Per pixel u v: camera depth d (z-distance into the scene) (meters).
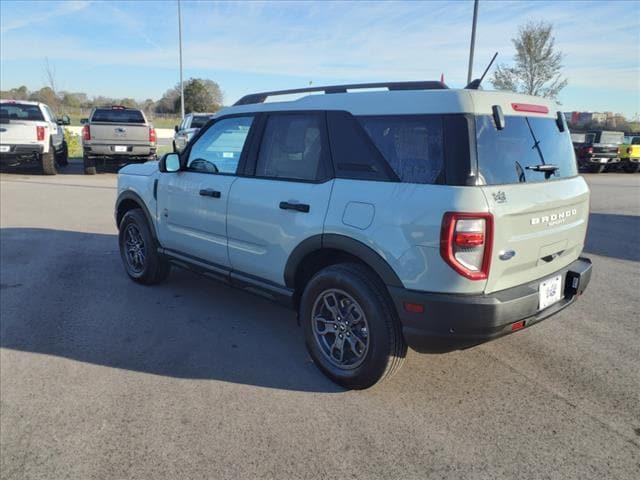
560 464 2.76
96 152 15.55
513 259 3.06
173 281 5.81
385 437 2.98
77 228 8.50
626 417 3.21
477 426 3.10
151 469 2.70
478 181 2.92
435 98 3.10
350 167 3.40
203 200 4.51
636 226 9.85
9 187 13.17
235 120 4.36
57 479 2.63
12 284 5.59
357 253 3.26
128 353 4.02
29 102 15.84
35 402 3.32
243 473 2.68
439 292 2.95
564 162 3.70
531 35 28.17
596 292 5.68
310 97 3.78
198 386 3.54
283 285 3.94
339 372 3.52
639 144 25.81
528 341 4.32
